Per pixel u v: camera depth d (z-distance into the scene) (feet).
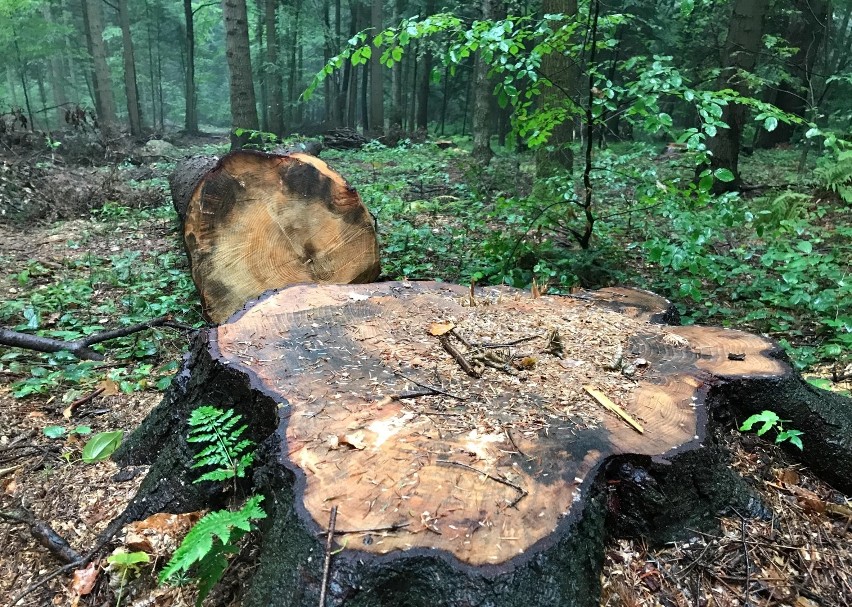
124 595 7.21
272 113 70.74
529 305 10.90
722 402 8.27
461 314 10.27
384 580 5.21
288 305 10.36
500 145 53.67
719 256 18.62
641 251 19.80
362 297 10.91
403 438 6.70
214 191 14.21
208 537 5.68
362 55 13.71
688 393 7.90
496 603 5.06
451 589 5.13
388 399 7.49
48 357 13.89
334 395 7.57
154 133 65.92
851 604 6.41
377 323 9.77
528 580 5.18
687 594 6.42
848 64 49.73
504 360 8.62
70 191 29.86
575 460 6.42
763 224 18.03
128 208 28.99
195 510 8.33
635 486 6.68
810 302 14.69
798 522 7.41
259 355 8.58
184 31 102.17
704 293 17.42
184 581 7.09
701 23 42.11
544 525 5.57
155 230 25.76
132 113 64.08
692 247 13.35
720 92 12.60
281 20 78.59
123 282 18.95
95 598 7.25
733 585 6.53
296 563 5.42
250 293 14.90
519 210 18.28
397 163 42.42
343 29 102.06
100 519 8.64
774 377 8.30
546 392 7.79
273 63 69.41
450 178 35.68
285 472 6.29
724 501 7.22
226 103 137.39
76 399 12.12
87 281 18.76
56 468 9.81
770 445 8.47
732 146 28.14
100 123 51.37
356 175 36.47
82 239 24.34
